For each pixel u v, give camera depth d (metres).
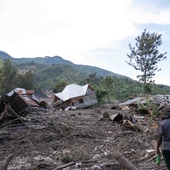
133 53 44.34
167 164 5.55
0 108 13.34
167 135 5.49
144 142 9.98
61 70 135.50
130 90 46.47
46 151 8.69
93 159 7.75
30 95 35.53
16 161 7.61
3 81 61.31
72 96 35.34
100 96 35.97
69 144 9.61
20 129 12.20
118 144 9.62
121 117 14.90
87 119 16.72
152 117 17.00
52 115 18.22
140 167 7.05
